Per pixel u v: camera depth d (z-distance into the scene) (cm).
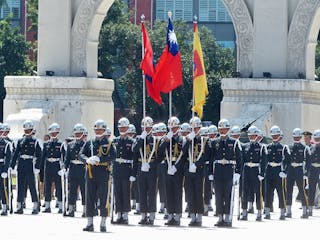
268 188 4797
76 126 4619
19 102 6209
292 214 5088
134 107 9744
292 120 5856
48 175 4875
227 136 4350
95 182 3969
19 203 4762
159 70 4425
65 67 6212
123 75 9981
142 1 10931
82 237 3672
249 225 4378
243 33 5978
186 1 10925
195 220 4281
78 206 5153
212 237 3769
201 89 4412
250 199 4766
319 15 5912
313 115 6028
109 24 9662
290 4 5947
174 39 4409
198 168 4275
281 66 5931
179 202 4294
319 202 5528
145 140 4294
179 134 4359
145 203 4300
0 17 10969
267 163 4784
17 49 9781
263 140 5678
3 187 4653
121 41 9556
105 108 6316
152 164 4297
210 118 9606
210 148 4322
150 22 10906
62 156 4888
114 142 4466
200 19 10912
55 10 6212
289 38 5938
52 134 4900
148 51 4441
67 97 6159
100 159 3988
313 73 6050
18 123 6056
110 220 4319
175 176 4284
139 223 4303
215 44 9919
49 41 6228
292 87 5853
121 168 4259
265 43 5944
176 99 9438
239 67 5991
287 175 4909
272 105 5878
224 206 4294
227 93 5941
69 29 6219
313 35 5969
